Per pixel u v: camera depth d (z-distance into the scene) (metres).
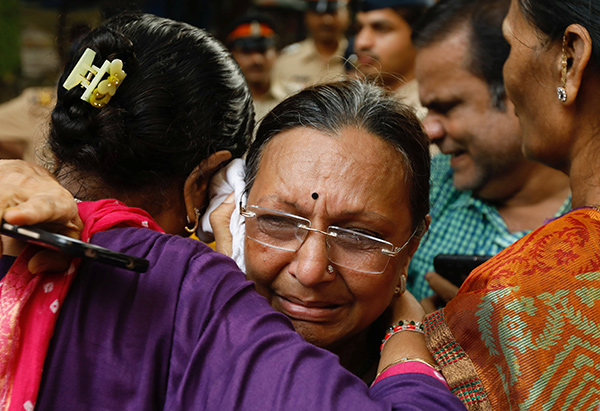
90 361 0.85
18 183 0.88
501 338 1.00
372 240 1.16
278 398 0.83
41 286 0.86
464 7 1.74
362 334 1.32
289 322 0.96
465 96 1.74
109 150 1.08
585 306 0.96
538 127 1.18
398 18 2.73
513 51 1.19
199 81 1.19
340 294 1.18
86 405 0.84
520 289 1.01
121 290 0.89
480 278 1.09
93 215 0.96
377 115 1.18
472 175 1.80
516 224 1.82
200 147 1.21
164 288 0.91
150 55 1.15
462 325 1.06
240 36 3.71
